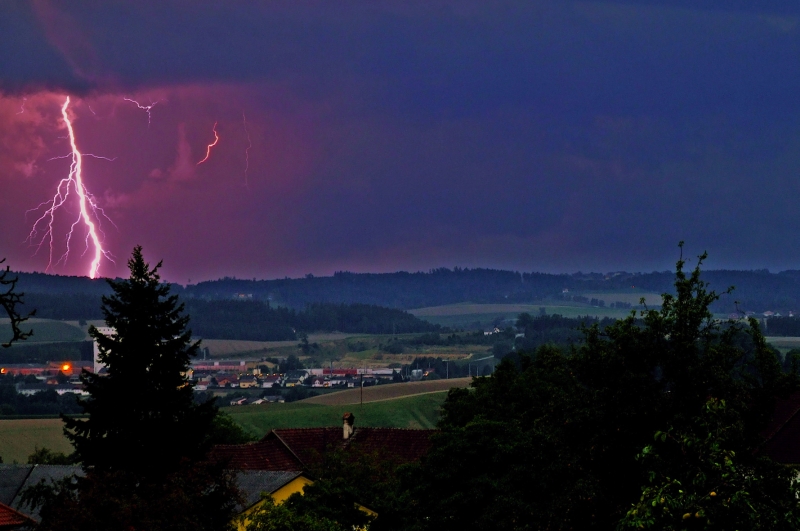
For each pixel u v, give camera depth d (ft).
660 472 129.59
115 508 174.09
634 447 150.82
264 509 199.52
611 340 162.61
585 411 156.46
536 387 251.60
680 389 154.51
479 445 192.65
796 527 107.34
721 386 152.66
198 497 194.90
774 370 156.25
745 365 159.22
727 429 124.67
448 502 189.57
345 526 207.51
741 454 138.41
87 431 212.43
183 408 215.92
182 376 220.23
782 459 229.04
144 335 214.69
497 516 181.27
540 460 180.45
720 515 105.29
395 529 202.08
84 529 171.73
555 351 271.69
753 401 154.71
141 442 209.36
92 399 216.74
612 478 152.97
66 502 177.58
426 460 203.10
